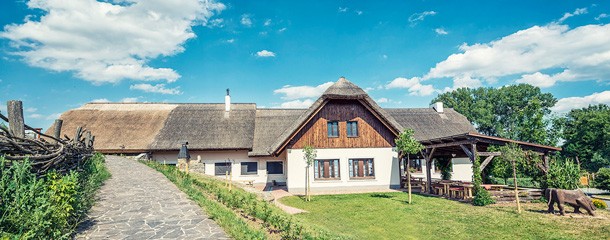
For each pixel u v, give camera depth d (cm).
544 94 6219
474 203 1592
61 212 606
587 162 5056
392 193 2072
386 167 2275
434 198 1834
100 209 910
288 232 827
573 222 1195
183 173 1655
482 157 2211
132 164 1980
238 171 2698
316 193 2144
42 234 541
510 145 1516
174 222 798
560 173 1594
